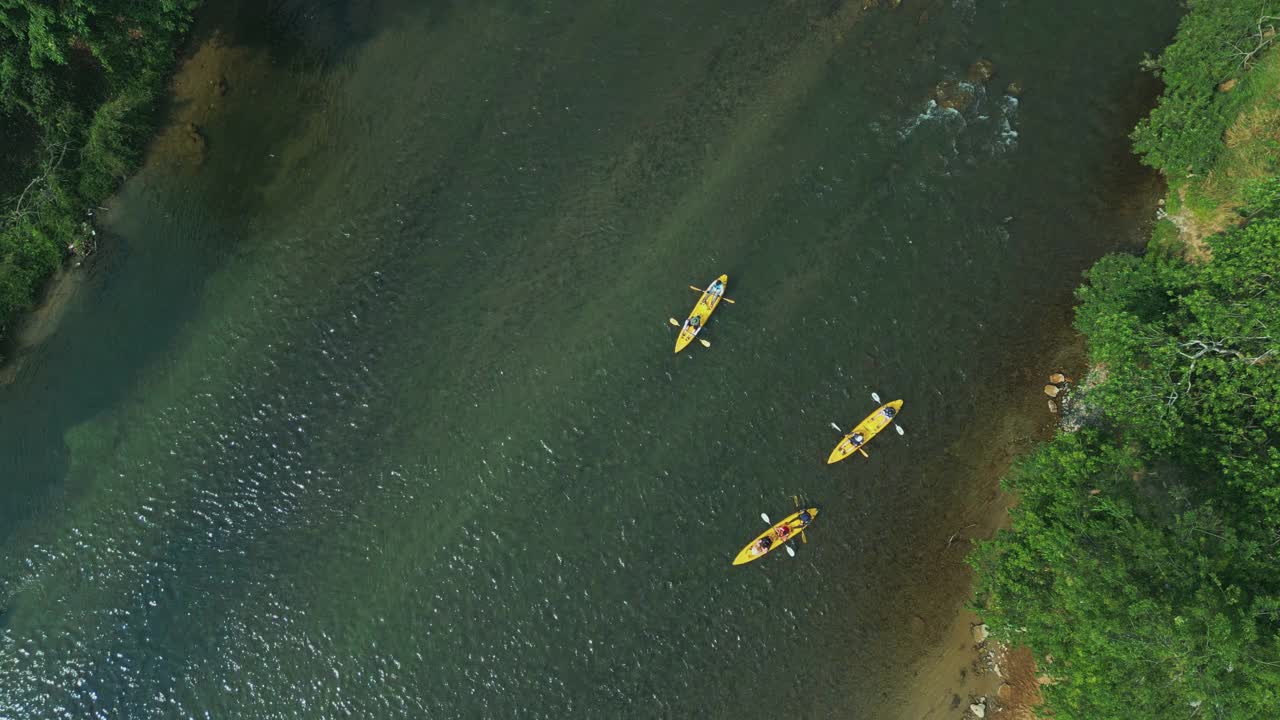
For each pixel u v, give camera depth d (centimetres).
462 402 5534
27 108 5316
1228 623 3412
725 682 5191
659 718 5191
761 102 5562
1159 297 4600
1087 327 4891
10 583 5531
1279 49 4716
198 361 5631
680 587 5266
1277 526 3928
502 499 5422
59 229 5544
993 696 4984
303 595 5456
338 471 5550
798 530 5203
